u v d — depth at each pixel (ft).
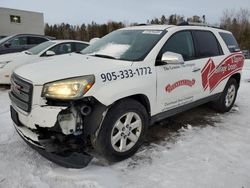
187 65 13.28
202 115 17.07
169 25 13.98
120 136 10.41
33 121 9.23
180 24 14.30
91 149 11.29
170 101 12.53
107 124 9.77
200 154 11.48
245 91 24.89
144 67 11.10
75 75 9.30
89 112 9.59
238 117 16.96
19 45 31.58
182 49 13.37
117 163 10.57
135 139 11.02
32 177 9.39
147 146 12.14
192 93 13.87
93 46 14.10
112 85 9.80
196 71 13.82
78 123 9.51
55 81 9.11
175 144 12.42
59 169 9.94
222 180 9.56
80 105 9.41
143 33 13.19
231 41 17.79
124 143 10.59
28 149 11.39
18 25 111.34
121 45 12.72
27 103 9.36
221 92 16.69
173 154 11.43
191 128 14.53
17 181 9.14
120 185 9.15
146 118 11.28
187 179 9.58
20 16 111.24
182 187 9.11
